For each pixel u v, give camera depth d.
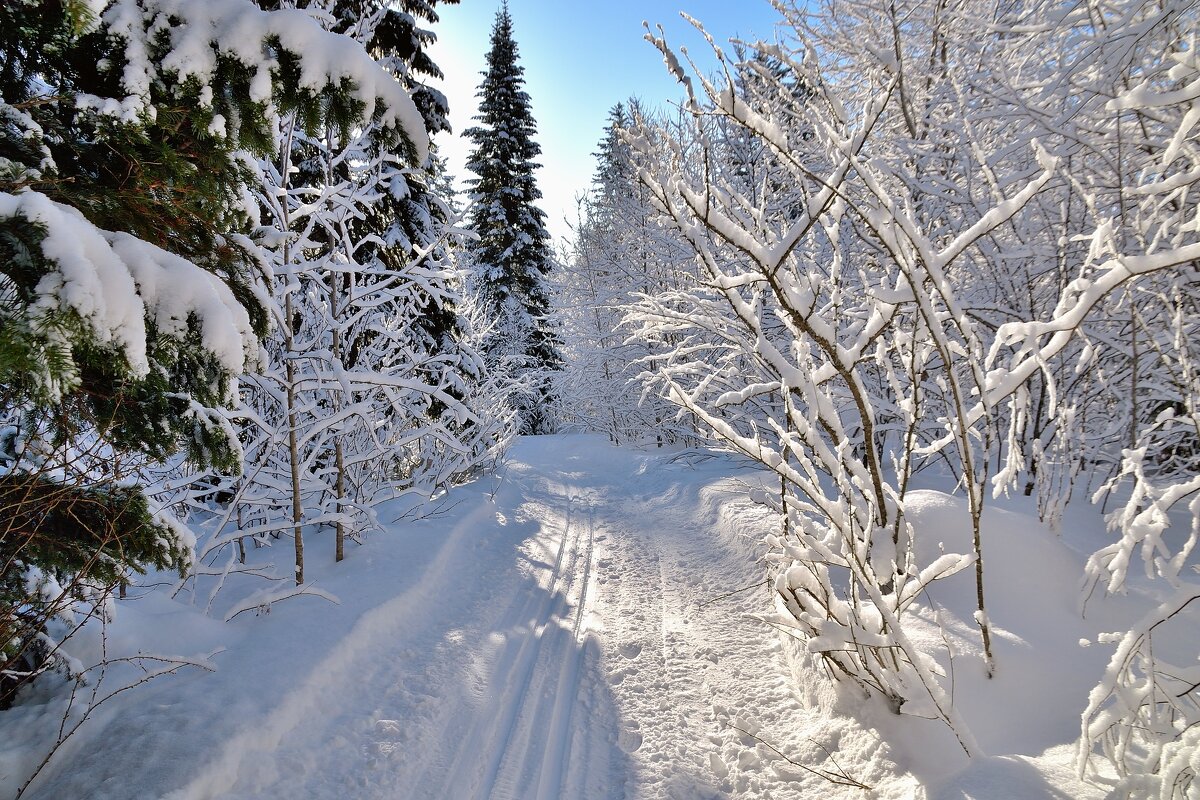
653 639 4.41
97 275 1.76
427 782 2.86
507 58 22.23
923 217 4.84
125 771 2.50
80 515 2.75
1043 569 3.37
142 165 2.45
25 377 1.89
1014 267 4.62
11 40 2.37
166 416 2.86
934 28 5.26
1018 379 2.54
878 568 2.87
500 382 11.76
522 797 2.84
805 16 5.75
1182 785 1.74
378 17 5.27
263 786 2.69
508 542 6.92
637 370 14.66
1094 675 2.68
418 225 8.60
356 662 3.77
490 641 4.35
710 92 2.04
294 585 4.71
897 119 5.68
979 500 2.58
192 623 3.73
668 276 11.48
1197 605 2.91
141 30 2.43
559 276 17.59
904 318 3.69
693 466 10.23
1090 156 4.26
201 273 2.34
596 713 3.53
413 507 7.18
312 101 2.94
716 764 3.04
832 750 2.90
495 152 22.09
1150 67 3.69
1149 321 3.87
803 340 2.75
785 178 4.82
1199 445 4.02
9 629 2.54
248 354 2.86
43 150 2.18
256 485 5.47
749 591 5.01
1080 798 1.98
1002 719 2.57
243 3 2.68
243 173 3.08
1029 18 4.68
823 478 6.53
